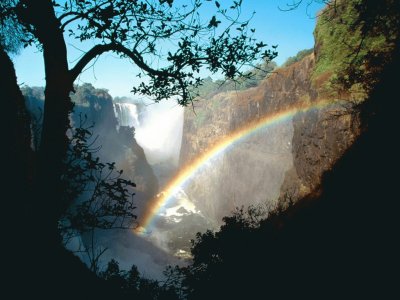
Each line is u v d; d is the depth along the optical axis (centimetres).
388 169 774
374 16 456
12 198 321
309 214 1155
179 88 506
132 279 521
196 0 387
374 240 638
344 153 1412
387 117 816
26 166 370
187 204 7331
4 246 290
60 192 350
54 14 335
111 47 389
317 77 2244
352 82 972
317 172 2022
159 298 546
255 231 1104
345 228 770
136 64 419
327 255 711
